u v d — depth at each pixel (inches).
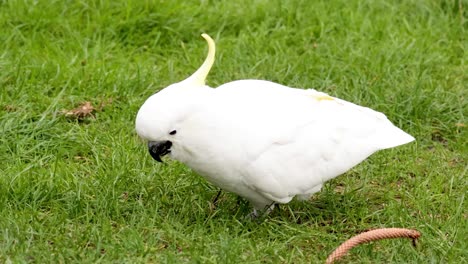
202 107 335.3
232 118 341.1
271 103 353.4
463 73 503.2
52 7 541.0
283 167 347.3
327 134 355.6
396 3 573.9
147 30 537.3
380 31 539.5
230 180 349.4
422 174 414.6
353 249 342.6
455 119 459.2
